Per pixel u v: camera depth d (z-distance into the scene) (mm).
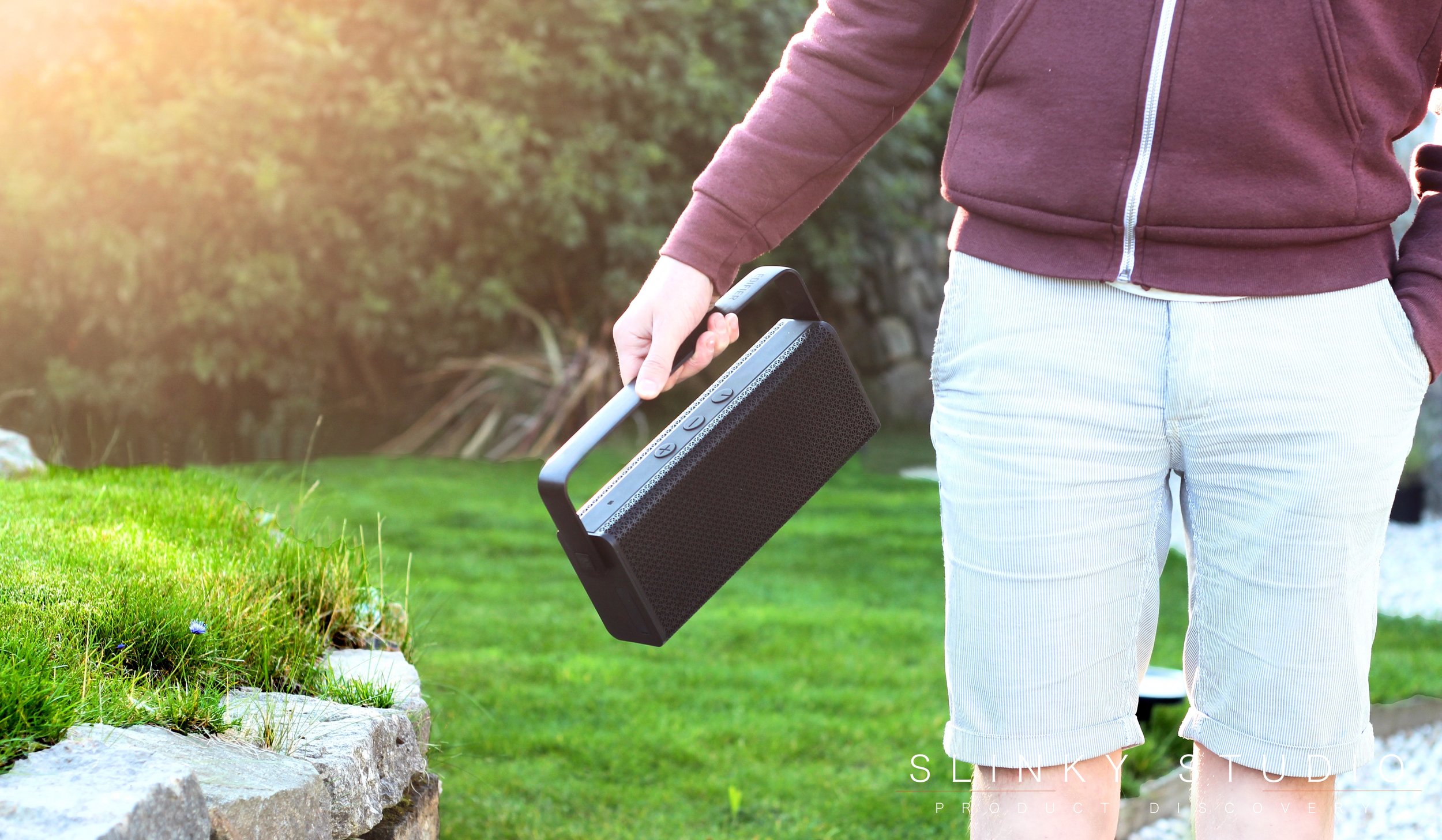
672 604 1239
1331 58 1127
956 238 1294
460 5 8680
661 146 9727
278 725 1674
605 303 9578
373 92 8352
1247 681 1230
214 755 1480
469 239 9078
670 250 1329
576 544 1203
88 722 1446
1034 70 1206
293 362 8945
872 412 1412
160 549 2244
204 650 1836
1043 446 1223
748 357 1342
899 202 11219
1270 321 1168
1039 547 1230
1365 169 1173
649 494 1222
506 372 9133
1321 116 1145
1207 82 1141
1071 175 1188
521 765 3248
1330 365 1167
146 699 1591
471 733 3393
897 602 5258
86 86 8102
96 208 8227
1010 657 1253
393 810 1846
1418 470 8227
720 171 1340
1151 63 1152
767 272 1344
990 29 1254
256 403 8961
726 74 9742
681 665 4195
